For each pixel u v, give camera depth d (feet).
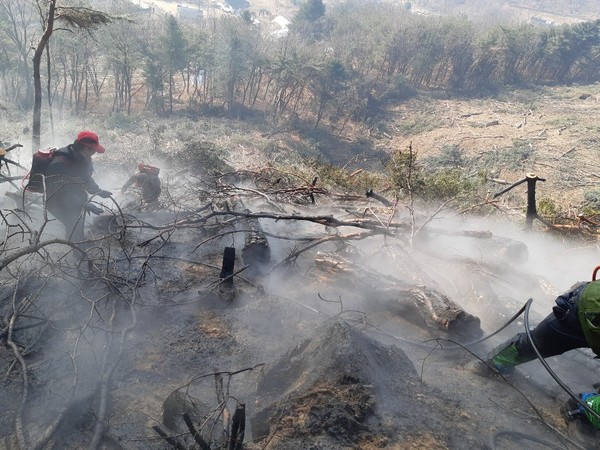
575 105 238.89
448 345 12.37
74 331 11.64
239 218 17.58
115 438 8.50
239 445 7.69
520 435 9.09
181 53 188.34
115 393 9.70
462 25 273.54
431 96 258.57
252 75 217.36
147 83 194.18
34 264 14.52
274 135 200.13
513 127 202.80
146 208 21.63
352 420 8.19
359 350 9.39
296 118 218.38
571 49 278.87
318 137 210.59
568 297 9.68
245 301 13.70
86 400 9.34
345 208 22.90
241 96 233.35
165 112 197.47
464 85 275.39
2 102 135.85
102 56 189.98
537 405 10.30
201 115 205.05
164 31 194.90
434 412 9.18
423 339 12.78
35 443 8.23
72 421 8.89
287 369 10.03
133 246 16.78
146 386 10.02
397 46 263.90
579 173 147.74
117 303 12.87
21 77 164.25
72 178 15.24
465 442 8.56
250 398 9.76
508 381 10.78
